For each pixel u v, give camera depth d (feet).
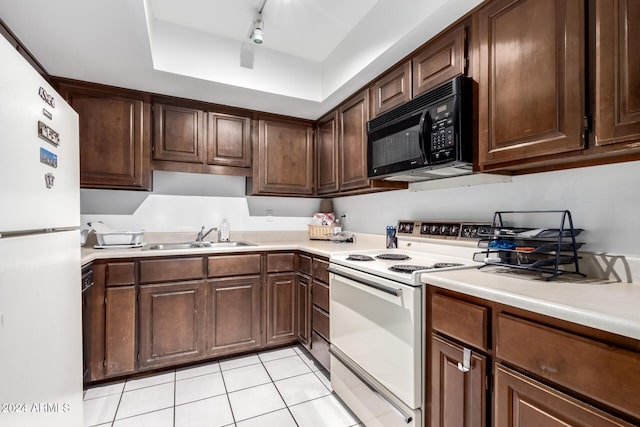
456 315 3.65
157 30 6.43
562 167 4.25
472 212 5.66
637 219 3.59
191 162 8.05
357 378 5.16
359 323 5.17
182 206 8.79
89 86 6.98
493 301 3.23
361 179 7.23
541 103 3.65
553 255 4.14
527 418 2.86
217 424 5.20
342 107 8.11
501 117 4.13
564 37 3.42
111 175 7.14
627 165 3.67
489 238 4.87
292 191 9.32
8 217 2.35
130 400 5.85
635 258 3.52
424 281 4.06
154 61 6.35
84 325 5.76
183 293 6.99
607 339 2.36
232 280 7.48
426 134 4.98
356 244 8.47
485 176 5.15
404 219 7.32
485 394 3.29
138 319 6.58
